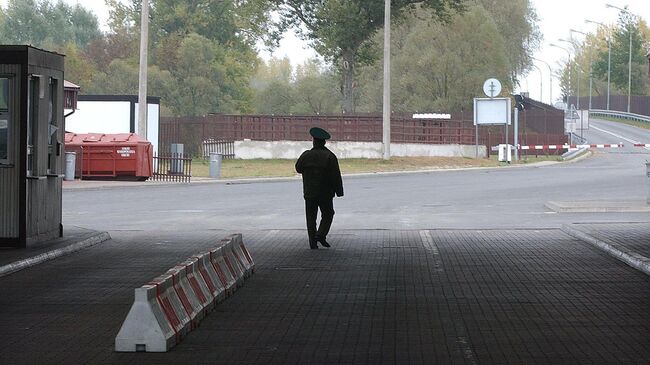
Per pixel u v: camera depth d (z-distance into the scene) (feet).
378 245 85.46
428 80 368.27
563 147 298.97
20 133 79.20
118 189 165.17
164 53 399.44
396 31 400.47
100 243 87.45
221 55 435.12
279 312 52.31
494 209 125.18
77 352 42.32
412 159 250.37
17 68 79.00
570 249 81.15
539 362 39.83
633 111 592.60
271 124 261.65
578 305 54.03
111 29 489.67
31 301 55.67
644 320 49.42
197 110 378.94
